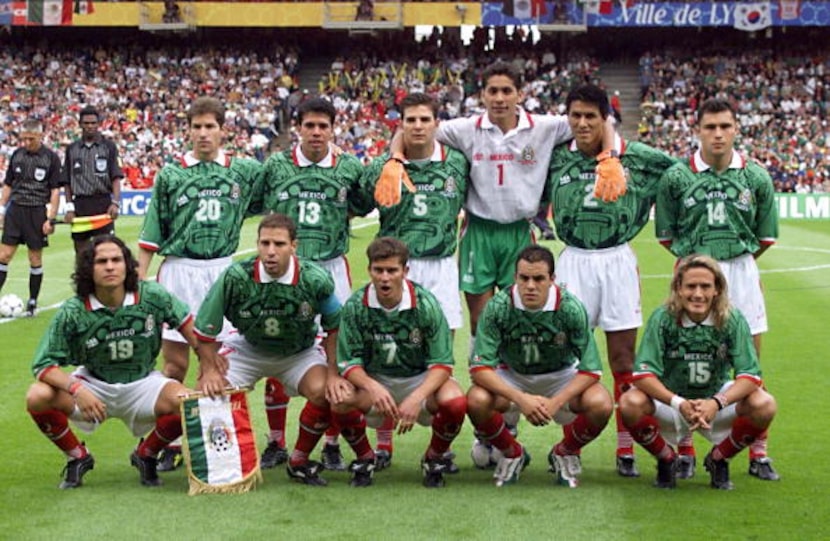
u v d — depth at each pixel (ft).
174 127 122.42
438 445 19.65
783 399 26.81
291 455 20.22
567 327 19.57
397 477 20.45
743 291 21.83
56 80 126.93
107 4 124.26
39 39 132.46
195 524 17.19
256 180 23.24
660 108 123.24
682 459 20.62
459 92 126.21
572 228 22.45
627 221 22.26
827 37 127.75
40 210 40.09
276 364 20.66
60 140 117.91
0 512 17.88
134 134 119.55
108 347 19.39
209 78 129.49
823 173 109.29
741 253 21.76
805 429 23.80
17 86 126.00
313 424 19.72
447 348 19.66
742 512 17.93
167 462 20.90
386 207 21.47
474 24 123.54
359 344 19.77
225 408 19.45
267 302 19.81
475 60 134.10
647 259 61.11
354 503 18.47
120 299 19.31
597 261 22.40
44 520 17.43
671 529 16.99
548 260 19.21
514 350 19.99
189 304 22.79
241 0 125.08
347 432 19.53
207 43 134.51
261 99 127.24
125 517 17.58
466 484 19.86
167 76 129.70
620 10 121.70
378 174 22.57
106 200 41.57
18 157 39.83
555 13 122.01
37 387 19.04
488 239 23.35
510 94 22.30
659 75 127.85
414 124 21.74
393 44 135.64
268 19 124.88
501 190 22.86
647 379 19.13
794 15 118.83
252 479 19.35
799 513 17.89
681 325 19.36
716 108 21.03
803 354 32.89
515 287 19.67
